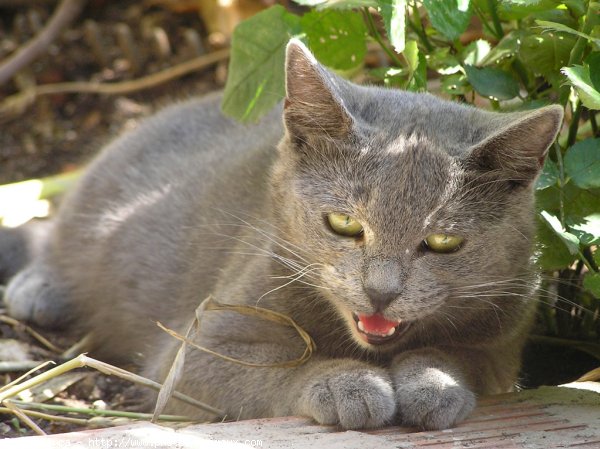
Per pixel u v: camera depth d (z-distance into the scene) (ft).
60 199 26.63
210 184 21.12
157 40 32.83
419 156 15.25
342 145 15.61
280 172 16.79
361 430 14.44
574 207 16.92
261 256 17.56
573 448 13.61
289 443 13.60
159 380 18.16
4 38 33.45
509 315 16.88
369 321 15.60
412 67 18.01
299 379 15.88
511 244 15.97
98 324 22.30
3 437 16.34
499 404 15.66
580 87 15.11
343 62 19.76
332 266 15.66
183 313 19.75
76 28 33.78
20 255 24.84
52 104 31.63
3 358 20.30
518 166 15.38
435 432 14.35
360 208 15.24
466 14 17.04
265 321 17.10
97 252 22.66
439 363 15.76
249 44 19.79
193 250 20.43
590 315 19.43
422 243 15.29
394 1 16.48
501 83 17.51
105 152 24.30
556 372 19.62
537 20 16.42
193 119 23.67
